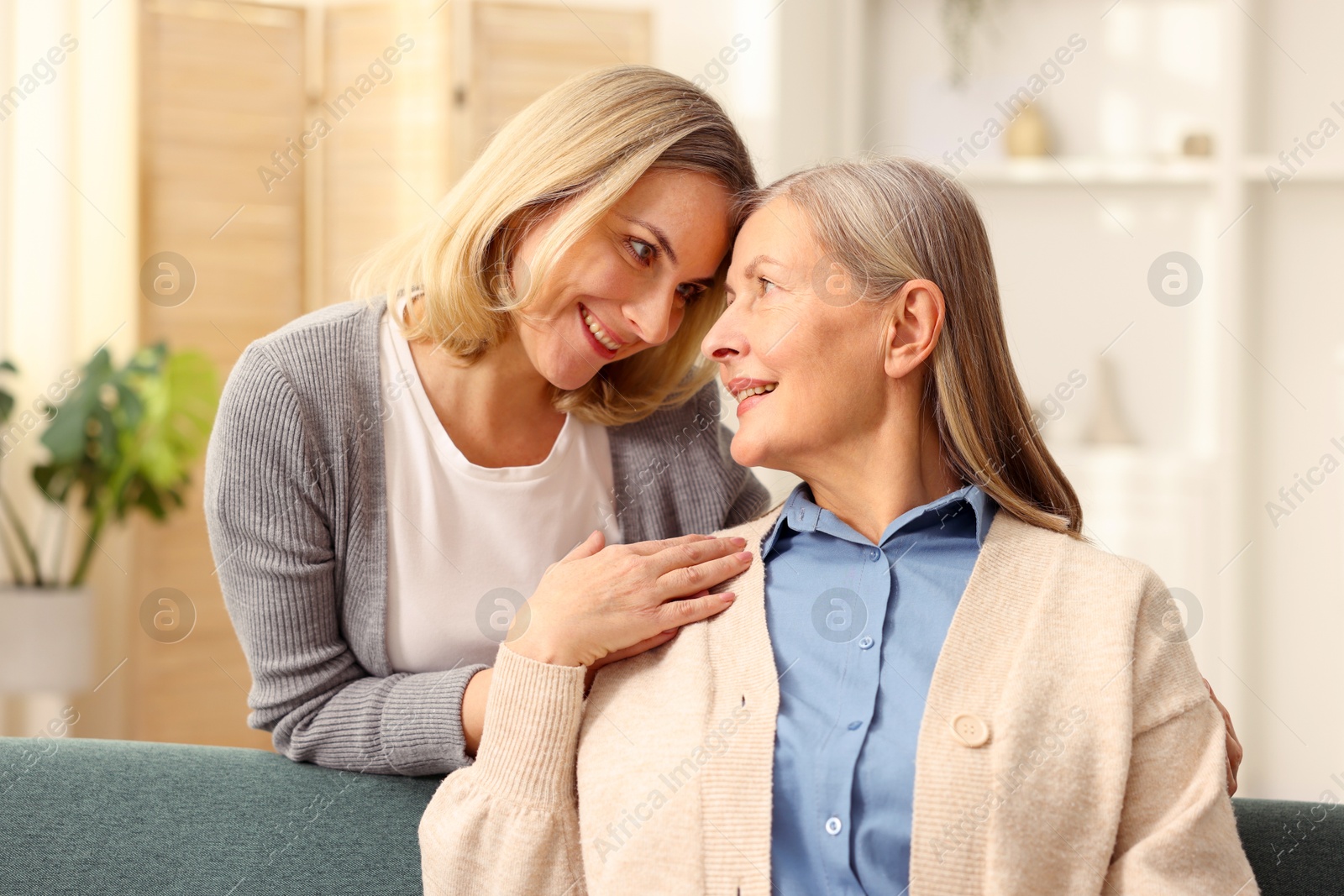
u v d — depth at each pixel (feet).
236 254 10.16
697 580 3.41
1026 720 2.95
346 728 3.54
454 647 3.87
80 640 9.52
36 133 10.21
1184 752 2.96
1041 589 3.20
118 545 10.39
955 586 3.30
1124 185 10.27
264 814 3.50
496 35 10.08
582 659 3.27
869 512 3.45
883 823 2.94
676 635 3.39
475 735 3.38
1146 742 2.96
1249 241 10.03
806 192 3.44
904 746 3.00
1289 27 10.00
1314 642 9.98
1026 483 3.61
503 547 3.94
